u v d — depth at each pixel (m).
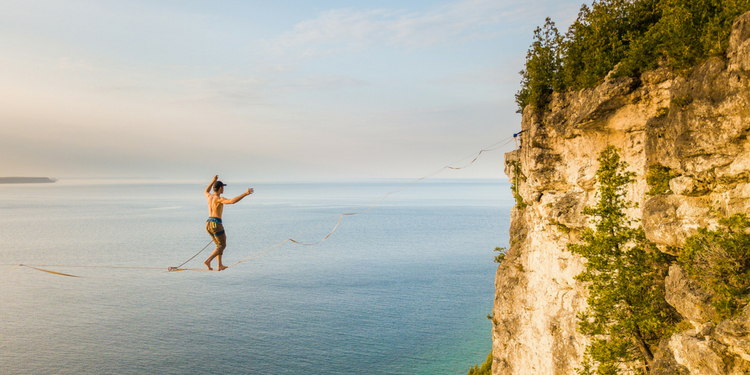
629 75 18.64
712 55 14.11
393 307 128.75
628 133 19.86
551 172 24.08
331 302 135.62
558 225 24.42
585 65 21.73
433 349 97.12
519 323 29.02
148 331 111.00
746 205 13.77
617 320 18.77
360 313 123.50
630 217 19.84
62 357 94.56
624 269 18.47
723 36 13.71
